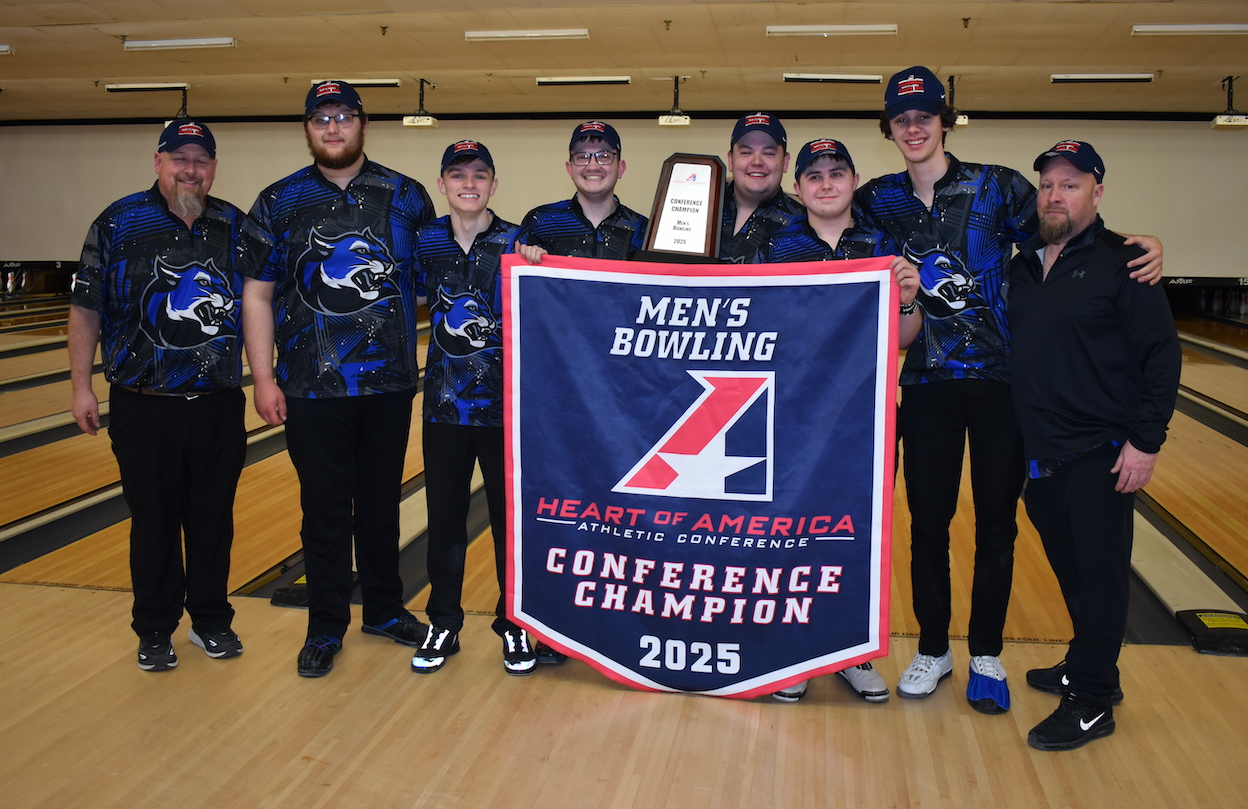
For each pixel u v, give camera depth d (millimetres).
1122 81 10297
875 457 2176
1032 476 2225
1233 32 8109
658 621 2307
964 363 2258
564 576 2346
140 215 2443
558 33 8734
